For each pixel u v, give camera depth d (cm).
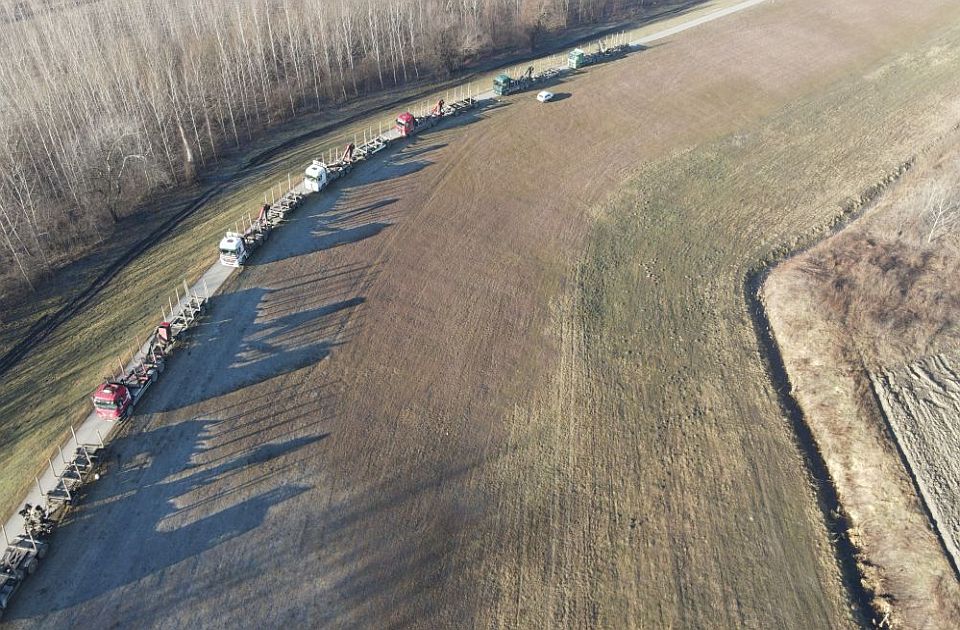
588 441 3994
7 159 6006
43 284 5362
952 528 3562
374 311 4775
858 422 4131
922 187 6147
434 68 9050
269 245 5338
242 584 3158
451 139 7062
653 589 3284
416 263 5266
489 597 3209
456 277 5172
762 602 3266
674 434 4075
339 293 4903
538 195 6238
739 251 5703
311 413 3988
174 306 4706
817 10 10656
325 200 5941
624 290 5184
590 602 3216
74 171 6059
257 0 8769
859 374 4434
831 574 3416
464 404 4159
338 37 8512
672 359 4603
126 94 7144
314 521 3441
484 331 4706
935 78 8569
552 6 10231
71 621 2966
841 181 6675
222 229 5638
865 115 7844
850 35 9856
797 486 3834
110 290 5231
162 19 8406
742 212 6194
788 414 4291
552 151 6956
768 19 10394
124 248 5784
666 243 5738
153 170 6425
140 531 3319
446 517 3528
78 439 3719
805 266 5438
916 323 4797
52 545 3231
